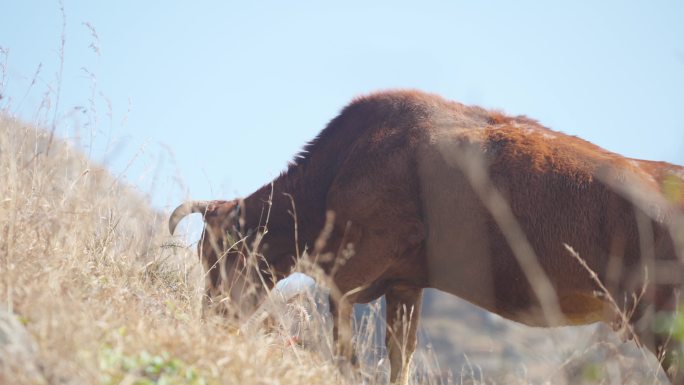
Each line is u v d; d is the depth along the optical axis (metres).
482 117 24.45
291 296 23.48
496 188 22.45
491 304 23.36
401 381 24.56
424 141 24.20
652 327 19.83
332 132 26.31
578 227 21.42
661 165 22.00
